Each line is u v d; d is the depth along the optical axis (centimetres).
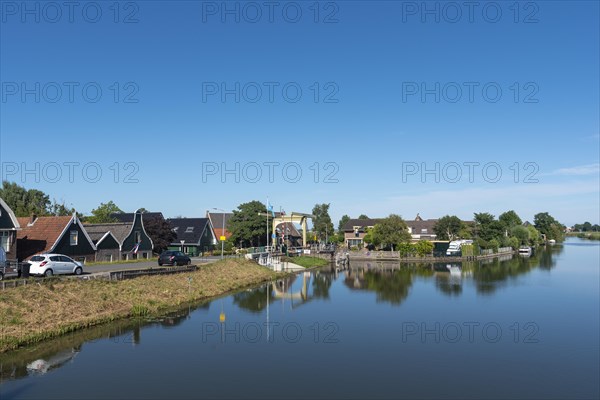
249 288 4812
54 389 1755
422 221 14000
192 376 1938
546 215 19488
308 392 1784
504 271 6962
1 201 4219
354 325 3019
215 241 8644
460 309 3641
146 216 8006
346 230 13100
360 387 1852
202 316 3181
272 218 8725
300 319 3186
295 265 7394
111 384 1820
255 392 1773
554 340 2648
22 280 2812
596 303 3938
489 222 11919
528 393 1820
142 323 2900
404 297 4284
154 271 3962
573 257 10319
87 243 5316
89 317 2762
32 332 2372
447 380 1956
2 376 1891
